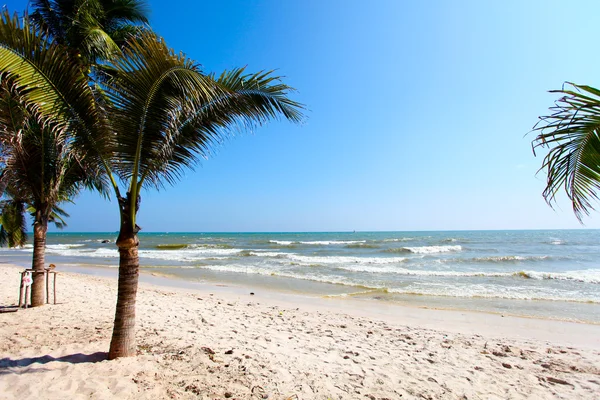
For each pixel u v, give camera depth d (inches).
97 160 145.2
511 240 1871.3
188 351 166.1
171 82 122.6
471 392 141.0
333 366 162.1
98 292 371.9
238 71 133.3
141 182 145.6
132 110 129.1
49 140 229.5
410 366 169.6
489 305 358.9
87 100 130.5
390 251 1176.2
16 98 139.6
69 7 232.2
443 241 1803.6
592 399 138.5
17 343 175.5
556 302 370.0
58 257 1002.1
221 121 152.1
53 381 127.3
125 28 263.3
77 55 200.2
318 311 323.0
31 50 113.8
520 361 185.3
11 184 267.3
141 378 130.6
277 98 141.7
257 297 398.6
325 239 2319.1
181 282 519.2
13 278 468.1
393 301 379.9
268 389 130.1
